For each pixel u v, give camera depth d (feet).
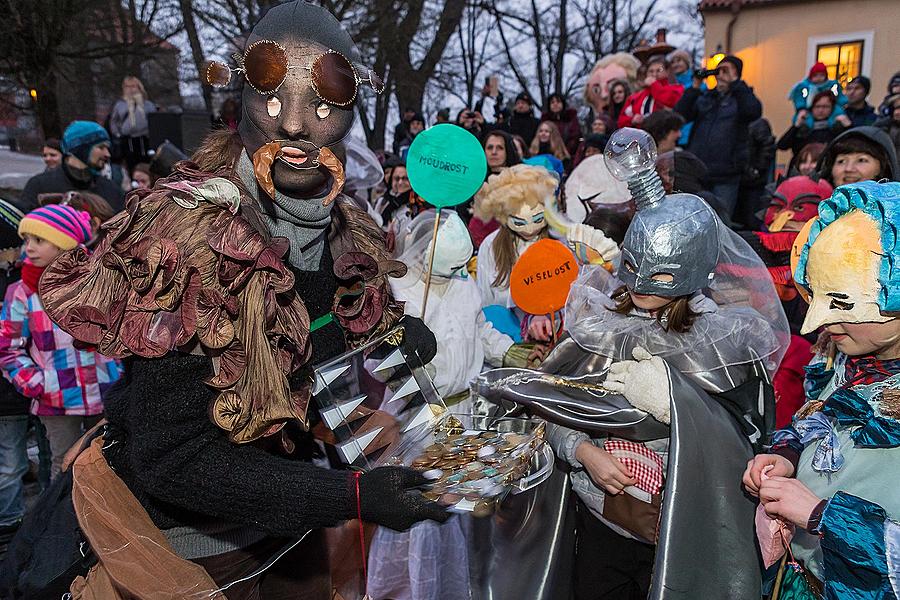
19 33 41.68
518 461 5.08
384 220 20.02
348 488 4.38
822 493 5.30
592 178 11.01
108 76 48.91
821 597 5.63
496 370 7.80
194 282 4.20
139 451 4.27
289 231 4.89
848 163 9.94
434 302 9.29
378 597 8.16
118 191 18.80
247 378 4.25
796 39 47.83
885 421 4.80
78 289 4.56
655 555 6.37
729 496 6.48
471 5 73.97
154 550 4.75
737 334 6.91
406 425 5.72
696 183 10.27
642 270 6.66
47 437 12.10
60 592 5.02
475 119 27.07
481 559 8.23
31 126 48.80
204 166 4.94
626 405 6.93
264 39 4.57
